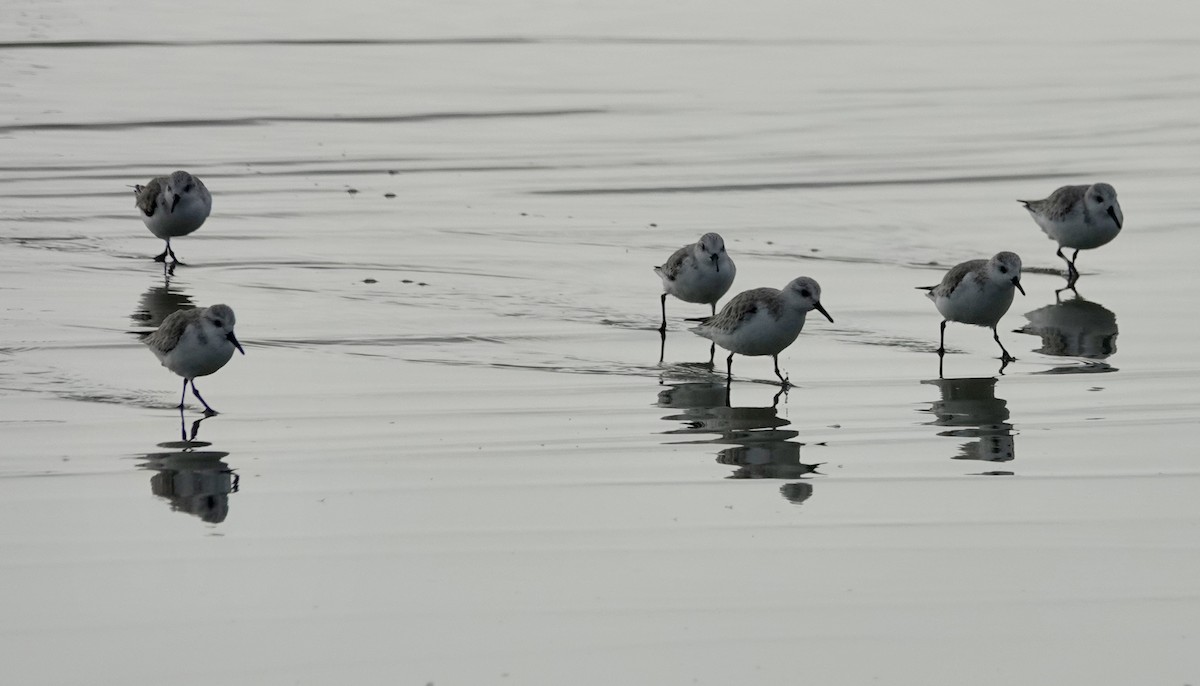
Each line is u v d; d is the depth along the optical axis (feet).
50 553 34.04
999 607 30.81
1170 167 85.92
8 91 103.24
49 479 39.58
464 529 35.73
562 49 125.59
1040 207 65.16
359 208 76.43
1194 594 31.40
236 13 141.18
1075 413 46.14
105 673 27.86
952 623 30.04
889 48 127.44
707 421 45.73
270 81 110.11
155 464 40.98
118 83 107.65
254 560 33.65
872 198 79.25
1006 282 51.26
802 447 42.86
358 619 30.32
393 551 34.22
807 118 100.32
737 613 30.58
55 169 83.46
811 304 48.24
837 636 29.45
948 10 148.05
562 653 28.76
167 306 58.75
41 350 52.44
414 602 31.19
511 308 59.41
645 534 35.40
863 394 48.75
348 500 37.99
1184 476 39.63
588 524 36.11
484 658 28.53
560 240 70.49
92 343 53.47
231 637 29.43
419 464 41.11
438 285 62.64
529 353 53.57
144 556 33.88
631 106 103.86
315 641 29.25
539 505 37.60
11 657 28.50
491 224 73.46
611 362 52.70
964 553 33.94
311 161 87.04
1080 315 58.85
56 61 114.83
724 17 143.23
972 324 53.83
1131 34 134.00
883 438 43.75
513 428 44.78
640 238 71.05
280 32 131.54
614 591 31.76
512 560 33.65
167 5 144.46
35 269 64.13
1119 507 37.09
